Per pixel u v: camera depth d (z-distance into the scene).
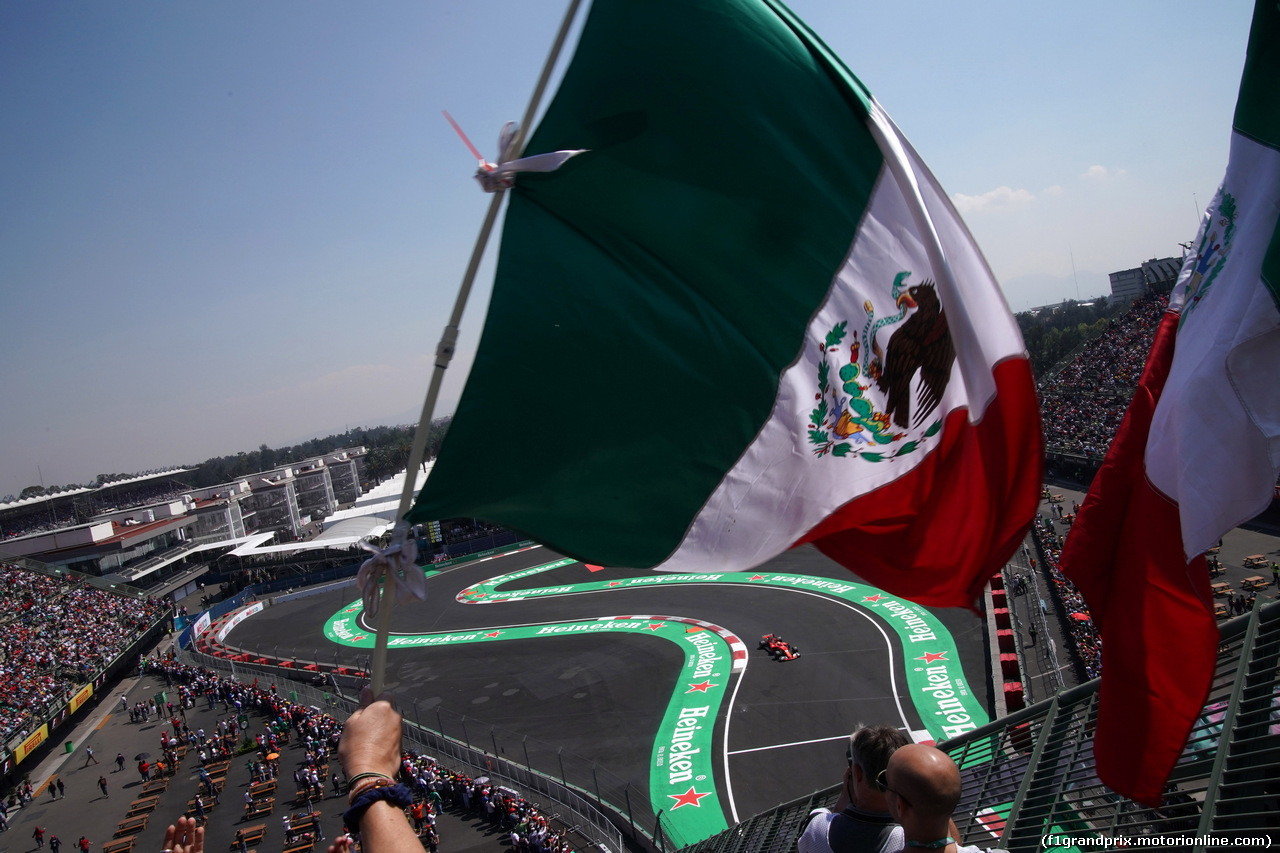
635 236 4.93
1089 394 65.31
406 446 165.50
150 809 31.81
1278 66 5.34
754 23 5.00
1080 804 6.04
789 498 5.17
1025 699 24.72
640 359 4.84
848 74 5.07
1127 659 5.47
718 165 4.93
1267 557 32.50
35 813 33.41
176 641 58.69
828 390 5.17
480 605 54.31
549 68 3.73
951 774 2.76
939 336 5.27
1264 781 4.71
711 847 12.63
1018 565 38.97
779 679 32.62
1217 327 5.40
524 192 4.91
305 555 76.69
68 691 44.84
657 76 4.93
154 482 125.12
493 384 4.66
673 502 4.92
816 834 3.75
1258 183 5.36
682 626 41.62
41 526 103.12
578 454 4.70
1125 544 5.71
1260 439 5.04
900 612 37.44
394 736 2.93
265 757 33.16
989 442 5.20
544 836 22.94
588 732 31.12
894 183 5.14
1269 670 5.24
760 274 5.03
